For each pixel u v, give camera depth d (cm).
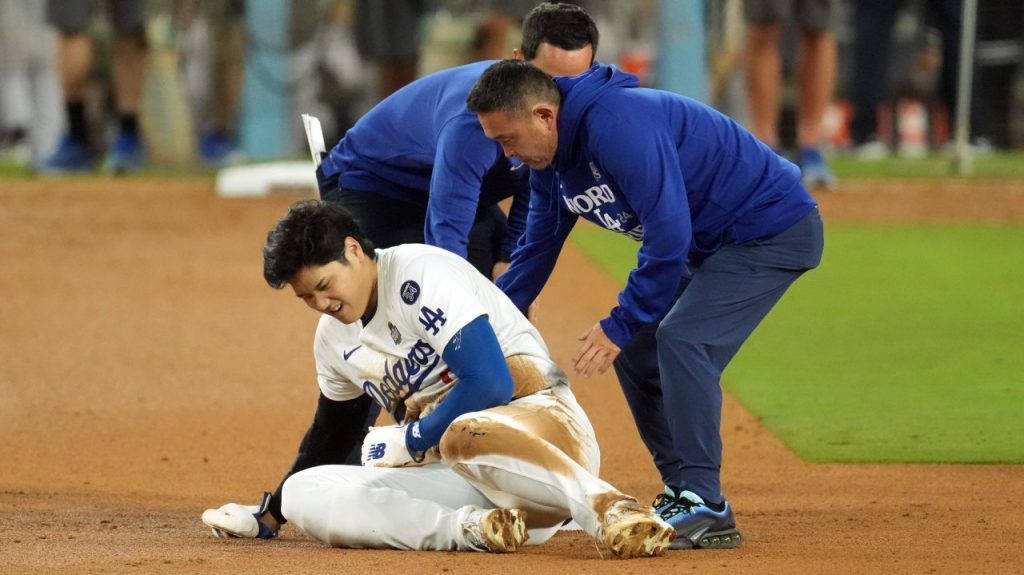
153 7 6575
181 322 3956
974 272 4653
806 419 2988
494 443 1753
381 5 6134
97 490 2462
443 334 1775
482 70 2256
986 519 2158
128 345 3703
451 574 1677
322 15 7131
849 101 8012
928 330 3850
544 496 1755
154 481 2556
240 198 5850
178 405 3153
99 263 4703
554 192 1995
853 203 5891
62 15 6181
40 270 4588
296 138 7338
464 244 2184
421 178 2362
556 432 1808
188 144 6681
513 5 5753
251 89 7112
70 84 6316
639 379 2072
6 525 2084
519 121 1839
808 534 2041
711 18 6925
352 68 7206
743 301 1942
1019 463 2619
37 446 2811
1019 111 7500
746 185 1934
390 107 2347
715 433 1927
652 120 1848
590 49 2291
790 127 6419
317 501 1858
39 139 6675
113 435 2903
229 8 7038
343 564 1739
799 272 1977
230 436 2905
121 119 6400
